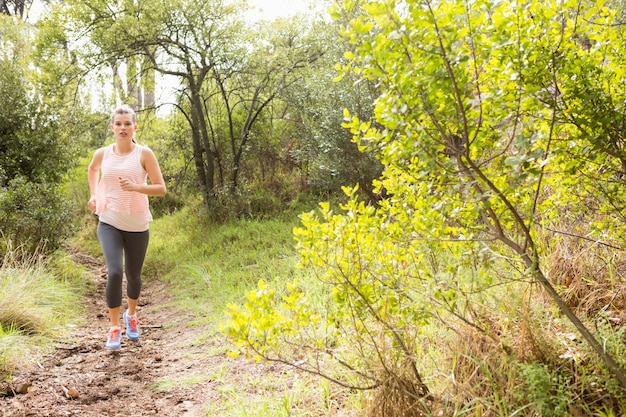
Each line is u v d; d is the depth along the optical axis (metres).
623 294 3.01
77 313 6.50
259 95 12.91
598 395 2.30
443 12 2.06
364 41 2.09
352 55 2.18
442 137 2.26
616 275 3.18
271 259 7.97
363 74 2.20
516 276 3.06
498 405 2.27
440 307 2.68
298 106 11.69
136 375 4.23
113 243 4.80
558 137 2.48
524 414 2.29
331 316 2.72
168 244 11.36
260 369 3.86
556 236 3.36
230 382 3.75
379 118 2.16
